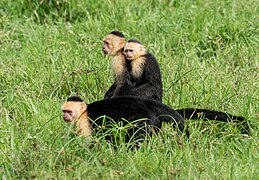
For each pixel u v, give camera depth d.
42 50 16.27
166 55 16.09
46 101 13.66
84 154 11.37
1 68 15.34
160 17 17.84
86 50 16.23
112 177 10.54
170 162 11.12
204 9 18.14
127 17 17.89
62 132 12.01
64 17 18.28
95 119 11.93
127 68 13.60
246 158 11.60
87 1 18.53
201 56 16.61
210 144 11.93
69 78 14.66
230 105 13.52
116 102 12.05
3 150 11.63
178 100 13.72
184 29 17.42
